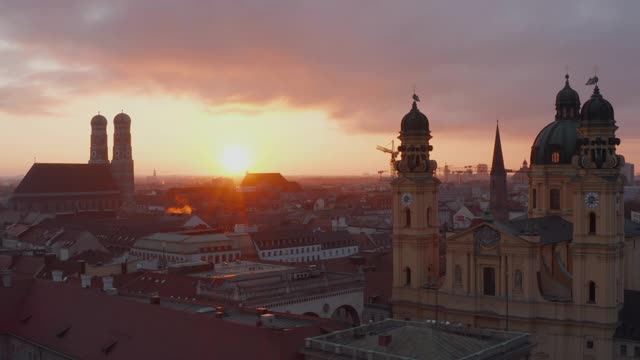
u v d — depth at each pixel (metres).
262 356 80.31
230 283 138.75
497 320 119.06
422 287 129.50
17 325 113.94
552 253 120.94
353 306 155.75
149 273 152.00
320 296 147.62
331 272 165.12
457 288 124.00
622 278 117.12
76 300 109.12
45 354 104.75
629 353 110.25
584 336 112.38
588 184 111.25
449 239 124.06
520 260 116.50
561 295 116.31
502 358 78.75
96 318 102.44
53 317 109.81
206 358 83.81
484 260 120.50
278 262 182.00
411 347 77.31
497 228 118.31
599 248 110.75
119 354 93.00
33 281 120.75
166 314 93.31
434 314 127.31
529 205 144.50
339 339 84.00
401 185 132.38
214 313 100.19
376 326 89.94
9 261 171.25
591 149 112.56
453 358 75.38
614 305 110.50
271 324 87.44
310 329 85.19
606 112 112.62
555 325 114.06
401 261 132.88
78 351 98.88
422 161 132.12
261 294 137.50
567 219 137.50
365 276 166.50
